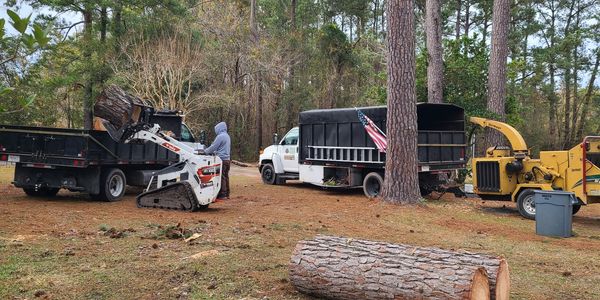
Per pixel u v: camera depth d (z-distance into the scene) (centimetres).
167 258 624
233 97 2997
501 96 1758
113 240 723
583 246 827
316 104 3481
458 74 1855
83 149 1089
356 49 3684
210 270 574
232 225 886
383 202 1195
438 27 1792
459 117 1493
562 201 904
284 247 721
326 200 1330
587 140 1082
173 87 2616
